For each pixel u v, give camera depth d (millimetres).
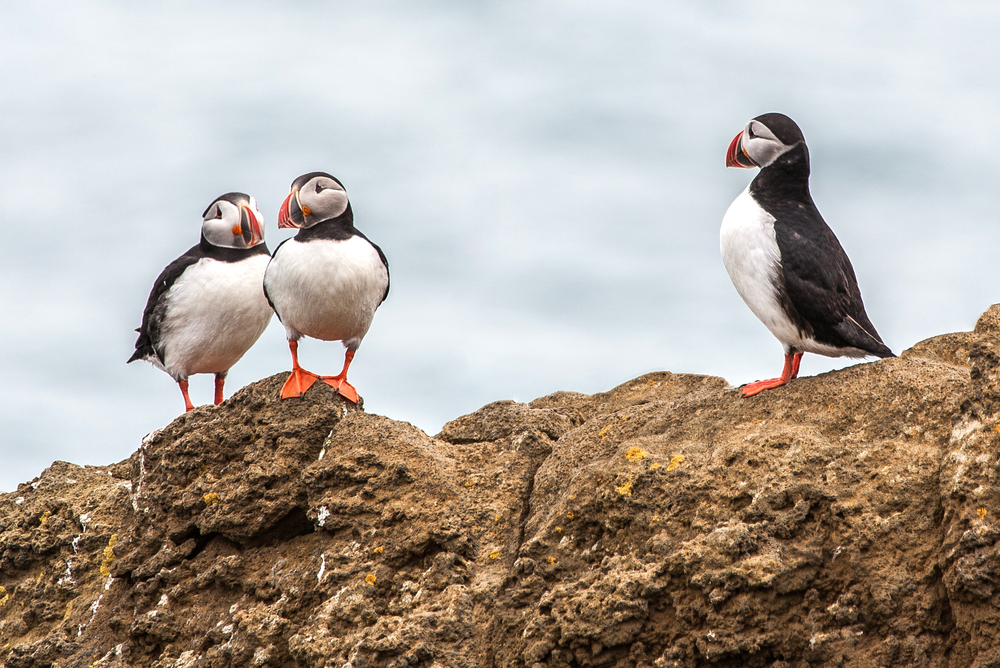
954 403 10680
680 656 10273
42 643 13391
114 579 13703
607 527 11312
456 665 11195
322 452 13508
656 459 11484
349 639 11609
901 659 9516
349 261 13664
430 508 12625
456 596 11695
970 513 9414
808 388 11648
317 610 12055
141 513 13930
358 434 13484
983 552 9133
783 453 10820
